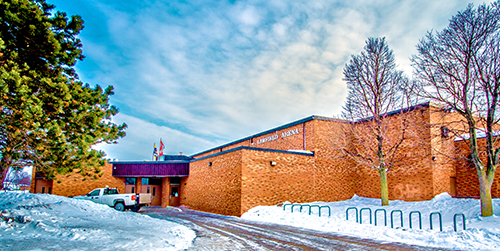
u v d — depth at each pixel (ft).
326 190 73.67
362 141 63.77
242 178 63.57
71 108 31.40
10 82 25.94
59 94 30.19
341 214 54.75
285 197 68.13
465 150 63.98
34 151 30.58
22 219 31.94
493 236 31.96
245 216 61.05
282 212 57.93
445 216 45.39
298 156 71.87
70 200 55.01
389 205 60.13
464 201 51.98
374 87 60.80
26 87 26.81
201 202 82.94
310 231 42.09
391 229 39.86
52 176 34.47
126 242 26.86
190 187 93.15
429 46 47.88
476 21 42.86
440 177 61.98
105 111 37.63
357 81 62.13
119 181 99.45
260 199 64.95
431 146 61.26
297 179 70.54
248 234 38.88
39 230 28.91
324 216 53.11
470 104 45.06
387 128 61.57
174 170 98.02
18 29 31.09
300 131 80.43
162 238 31.17
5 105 26.91
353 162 78.89
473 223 38.93
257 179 65.41
